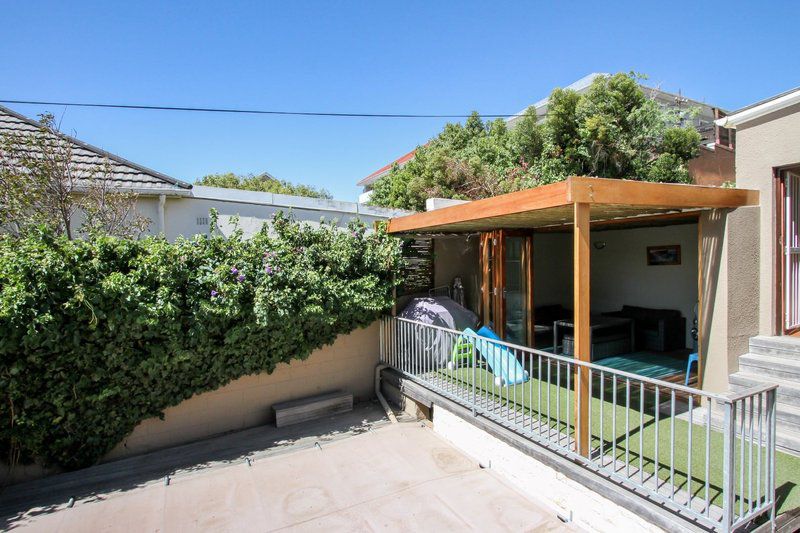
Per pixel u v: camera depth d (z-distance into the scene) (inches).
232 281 198.7
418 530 134.7
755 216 185.5
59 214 216.7
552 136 493.7
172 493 160.2
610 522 122.3
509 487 157.8
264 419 226.8
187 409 205.8
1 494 161.3
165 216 275.7
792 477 126.6
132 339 178.9
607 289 334.3
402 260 259.1
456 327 251.1
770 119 183.8
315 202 320.8
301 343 231.3
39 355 159.5
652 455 137.2
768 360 172.1
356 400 257.4
